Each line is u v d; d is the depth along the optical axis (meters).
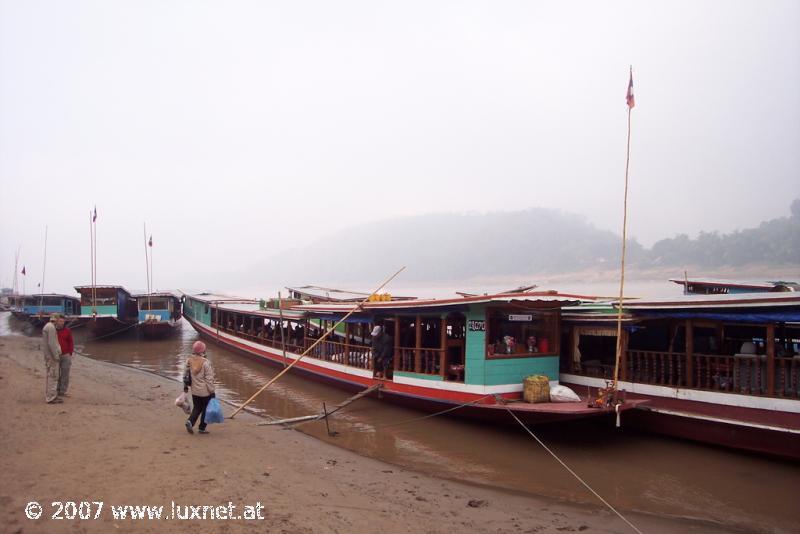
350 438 11.84
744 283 17.34
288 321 21.59
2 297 73.88
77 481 6.96
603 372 13.16
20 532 5.36
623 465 10.08
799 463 9.63
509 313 12.52
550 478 9.43
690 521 7.70
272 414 14.17
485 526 7.18
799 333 11.49
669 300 11.40
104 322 32.59
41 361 21.98
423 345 14.96
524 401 11.98
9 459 7.63
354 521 6.76
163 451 8.74
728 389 10.73
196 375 10.06
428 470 9.77
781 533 7.38
